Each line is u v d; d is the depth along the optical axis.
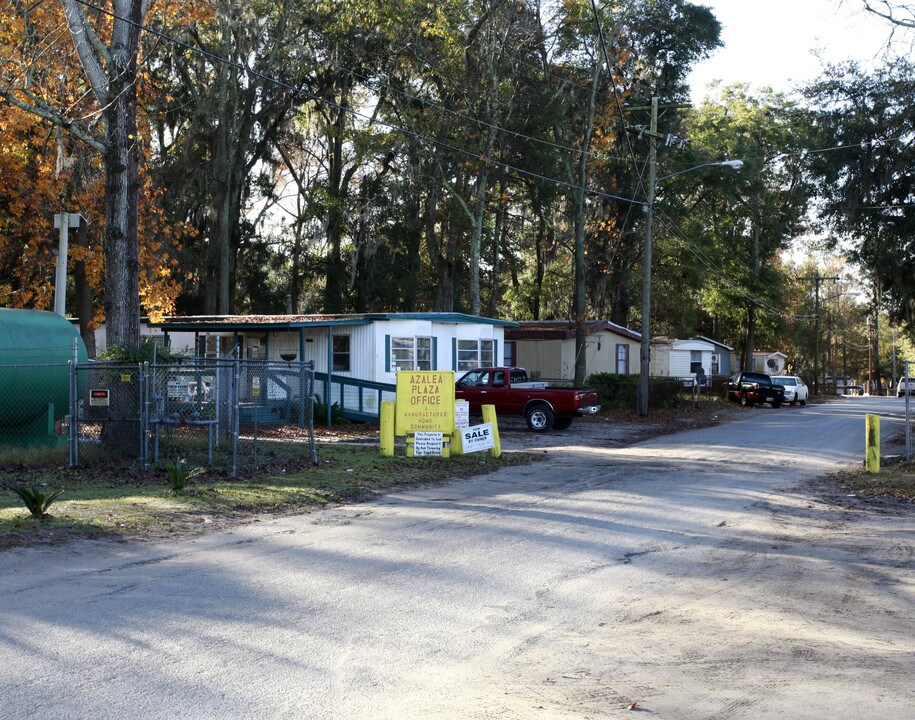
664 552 10.16
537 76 38.44
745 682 5.66
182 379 16.23
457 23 36.41
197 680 5.62
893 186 40.22
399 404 19.27
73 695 5.29
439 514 12.45
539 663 6.15
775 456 21.55
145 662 5.93
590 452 21.91
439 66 36.50
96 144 16.61
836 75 40.16
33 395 17.38
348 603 7.64
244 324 26.97
